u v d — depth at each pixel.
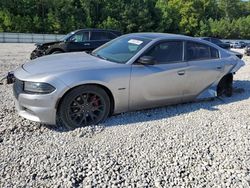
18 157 3.49
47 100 4.09
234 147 3.93
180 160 3.55
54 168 3.27
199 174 3.28
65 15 56.78
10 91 6.28
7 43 33.28
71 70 4.31
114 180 3.10
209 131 4.45
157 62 5.02
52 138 4.04
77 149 3.74
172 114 5.19
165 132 4.35
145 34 5.61
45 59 5.01
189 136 4.24
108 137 4.12
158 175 3.22
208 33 72.81
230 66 6.11
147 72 4.81
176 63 5.22
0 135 4.05
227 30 75.75
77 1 60.16
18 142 3.88
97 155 3.60
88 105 4.43
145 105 5.01
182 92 5.40
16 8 56.19
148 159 3.55
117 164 3.41
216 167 3.42
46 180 3.06
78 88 4.28
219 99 6.30
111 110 4.73
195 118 5.02
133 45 5.13
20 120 4.55
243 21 79.31
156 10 65.56
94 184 3.02
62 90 4.13
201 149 3.84
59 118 4.40
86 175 3.17
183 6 69.69
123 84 4.61
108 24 58.78
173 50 5.25
